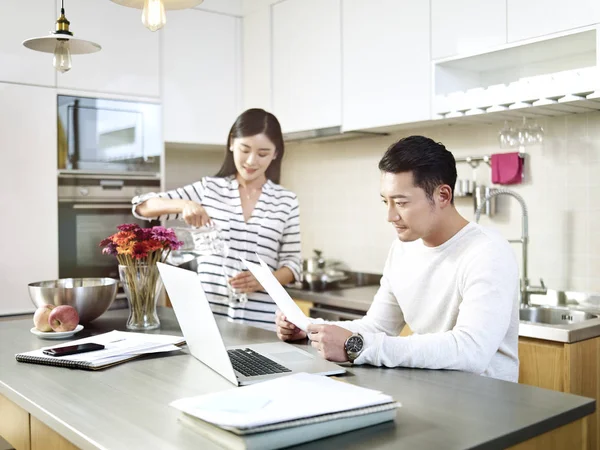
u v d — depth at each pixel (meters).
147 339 1.88
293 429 1.05
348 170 4.05
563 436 1.25
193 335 1.64
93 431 1.15
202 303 1.43
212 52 4.18
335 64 3.61
